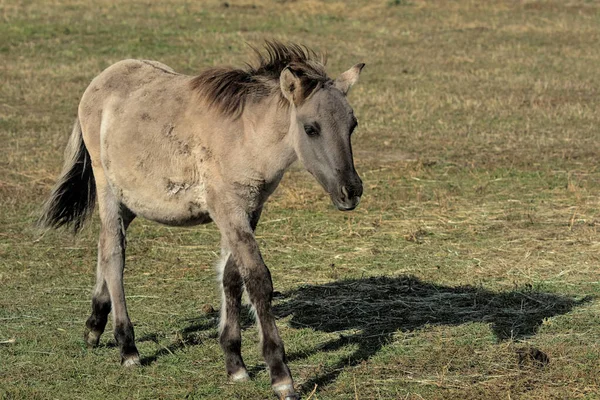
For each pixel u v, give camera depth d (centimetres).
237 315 1269
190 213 1265
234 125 1196
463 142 2856
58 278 1709
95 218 2108
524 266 1772
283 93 1130
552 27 5334
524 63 4300
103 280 1374
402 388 1225
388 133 2986
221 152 1196
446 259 1828
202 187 1231
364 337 1425
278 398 1179
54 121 3127
